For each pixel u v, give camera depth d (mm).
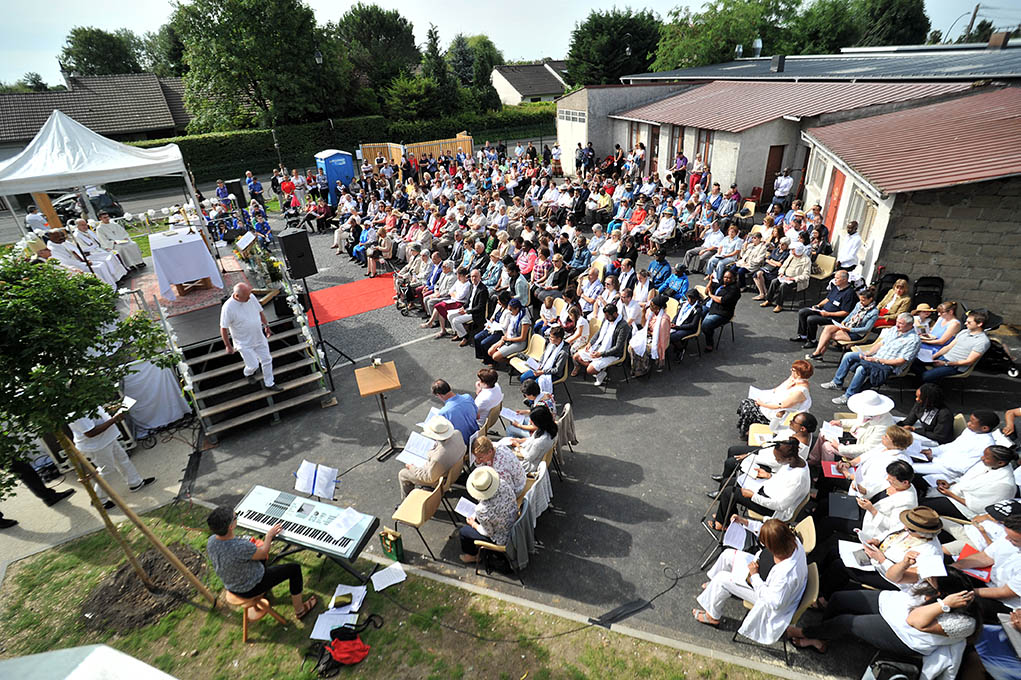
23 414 4391
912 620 3947
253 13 34656
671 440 7656
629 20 43375
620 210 16438
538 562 5785
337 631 4992
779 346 10078
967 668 4012
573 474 7102
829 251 12758
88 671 1362
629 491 6727
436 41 47031
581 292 11375
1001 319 9492
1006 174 8273
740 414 7527
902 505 4750
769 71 24547
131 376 8344
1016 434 6316
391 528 6438
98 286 4973
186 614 5527
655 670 4605
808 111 16297
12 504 7402
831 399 8305
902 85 16047
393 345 11328
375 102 42062
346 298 14109
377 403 9234
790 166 18891
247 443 8352
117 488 7539
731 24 39969
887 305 9227
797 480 5113
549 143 43031
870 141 11711
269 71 35562
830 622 4504
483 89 49594
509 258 11258
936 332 8141
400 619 5242
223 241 16234
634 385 9195
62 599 5816
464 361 10469
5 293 4238
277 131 35469
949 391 8109
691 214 15867
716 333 10719
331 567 5914
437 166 28453
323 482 6074
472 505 5762
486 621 5160
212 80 35719
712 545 5859
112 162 10789
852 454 6105
